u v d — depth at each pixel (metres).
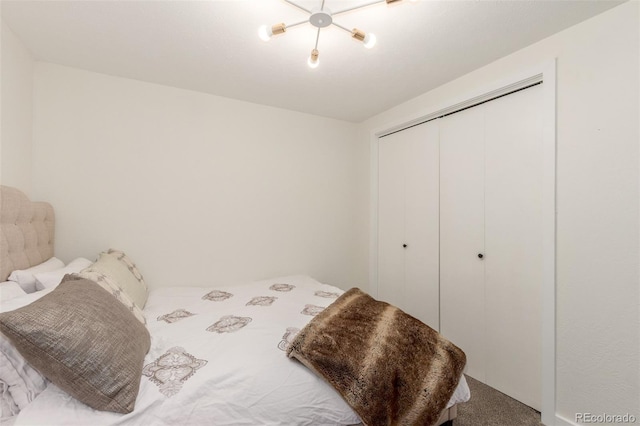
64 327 0.90
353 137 3.23
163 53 1.84
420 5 1.37
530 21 1.50
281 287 2.38
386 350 1.27
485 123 2.05
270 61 1.92
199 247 2.46
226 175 2.56
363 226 3.16
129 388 0.95
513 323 1.86
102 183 2.12
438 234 2.38
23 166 1.81
